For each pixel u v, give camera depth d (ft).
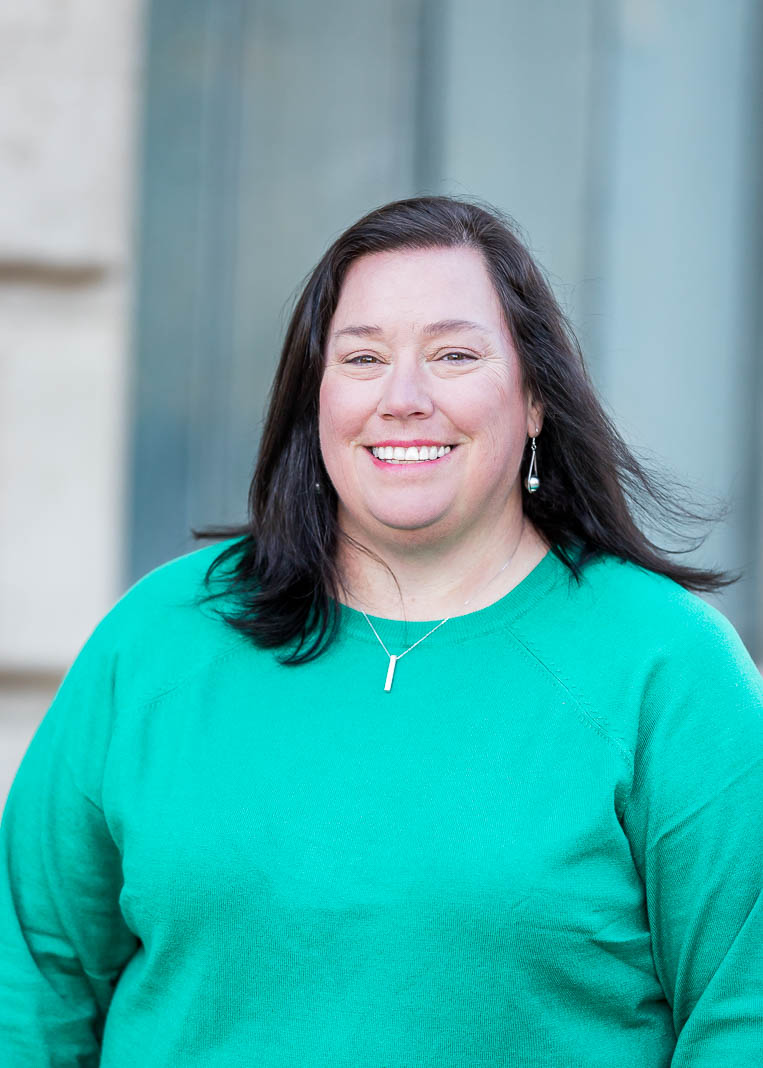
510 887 6.67
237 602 7.87
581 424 7.81
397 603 7.72
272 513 8.02
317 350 7.79
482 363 7.36
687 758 6.92
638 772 6.97
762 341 14.03
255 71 13.64
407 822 6.86
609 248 13.96
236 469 13.87
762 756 6.90
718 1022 6.75
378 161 13.82
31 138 12.61
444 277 7.37
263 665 7.59
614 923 6.84
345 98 13.75
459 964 6.69
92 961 7.99
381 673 7.41
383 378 7.36
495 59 13.78
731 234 13.96
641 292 13.99
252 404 13.87
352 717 7.26
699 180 13.91
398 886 6.73
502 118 13.82
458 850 6.75
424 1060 6.64
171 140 13.51
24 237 12.63
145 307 13.62
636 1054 7.00
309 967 6.82
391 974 6.70
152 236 13.57
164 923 7.13
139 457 13.69
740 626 14.10
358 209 13.82
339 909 6.77
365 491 7.45
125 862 7.36
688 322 14.02
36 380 12.82
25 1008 7.66
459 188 13.82
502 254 7.64
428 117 13.80
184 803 7.19
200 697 7.52
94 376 12.87
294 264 13.82
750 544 14.11
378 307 7.35
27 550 12.91
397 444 7.30
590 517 7.87
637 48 13.80
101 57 12.67
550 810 6.82
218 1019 7.03
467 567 7.66
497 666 7.32
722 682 7.07
